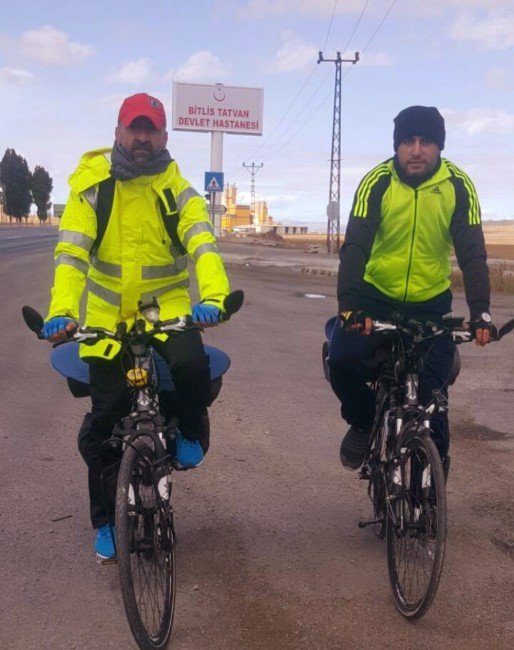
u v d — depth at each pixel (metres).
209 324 3.54
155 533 3.50
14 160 117.81
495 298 19.80
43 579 4.13
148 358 3.66
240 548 4.53
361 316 3.85
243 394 8.09
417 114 4.08
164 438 3.78
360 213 4.14
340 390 4.48
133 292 4.00
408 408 3.96
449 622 3.78
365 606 3.92
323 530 4.81
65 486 5.43
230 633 3.66
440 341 4.22
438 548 3.52
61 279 3.71
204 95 53.44
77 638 3.60
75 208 3.87
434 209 4.17
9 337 10.99
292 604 3.92
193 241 3.85
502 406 7.79
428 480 3.70
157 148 3.83
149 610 3.54
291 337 11.74
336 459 6.14
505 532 4.81
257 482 5.60
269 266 31.50
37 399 7.70
